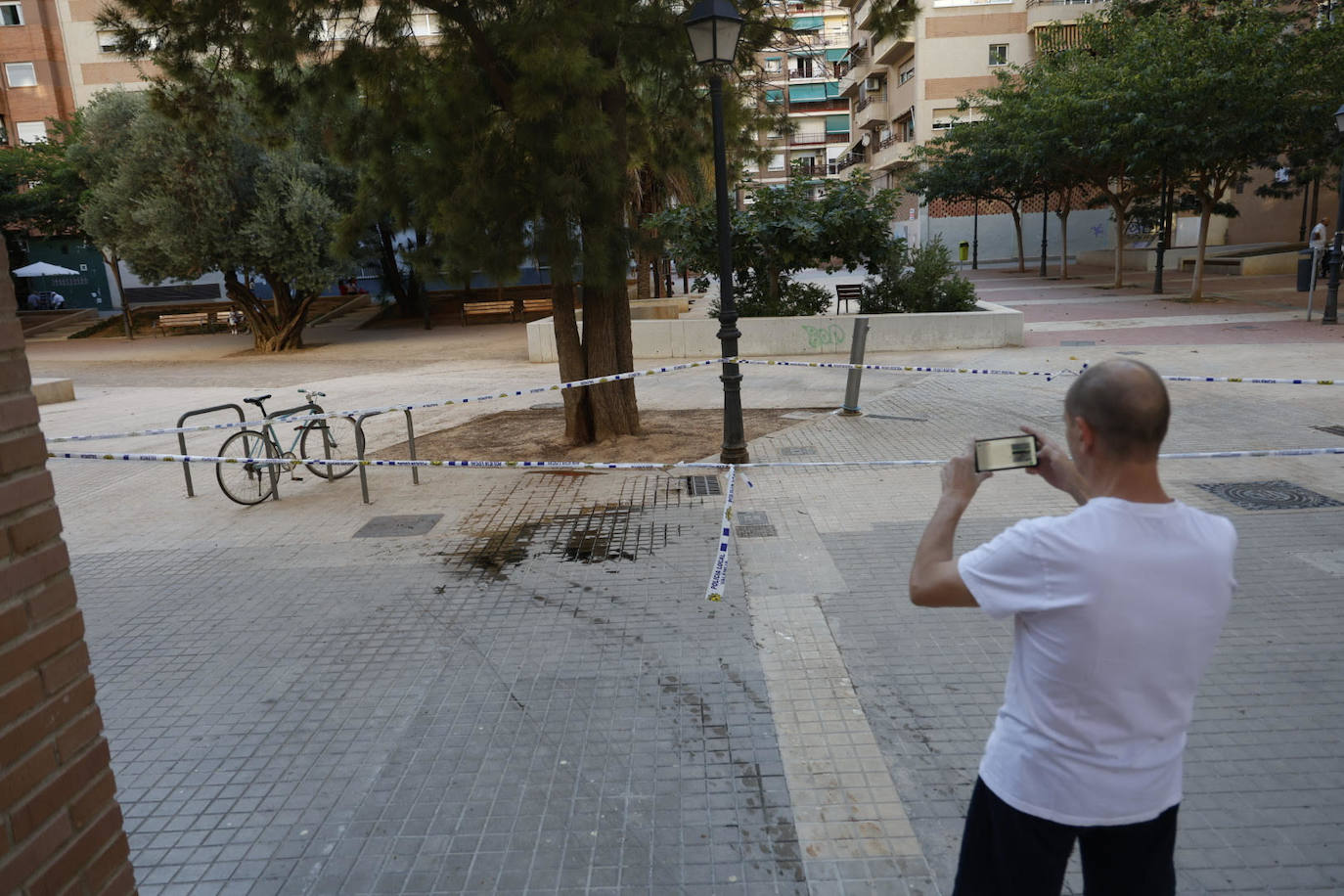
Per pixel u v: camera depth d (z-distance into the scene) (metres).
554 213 8.13
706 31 7.47
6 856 1.92
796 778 3.61
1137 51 20.67
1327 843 3.09
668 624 5.09
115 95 23.27
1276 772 3.50
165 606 5.74
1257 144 18.98
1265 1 22.73
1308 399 10.20
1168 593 1.73
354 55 8.42
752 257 16.70
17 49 38.09
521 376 15.68
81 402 15.22
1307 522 6.27
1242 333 16.19
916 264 17.84
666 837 3.28
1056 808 1.82
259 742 4.05
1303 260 20.70
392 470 9.06
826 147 68.69
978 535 6.36
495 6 8.12
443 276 8.43
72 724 2.11
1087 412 1.81
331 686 4.56
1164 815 1.87
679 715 4.12
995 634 4.78
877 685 4.31
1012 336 15.97
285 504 8.10
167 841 3.37
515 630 5.12
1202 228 21.66
